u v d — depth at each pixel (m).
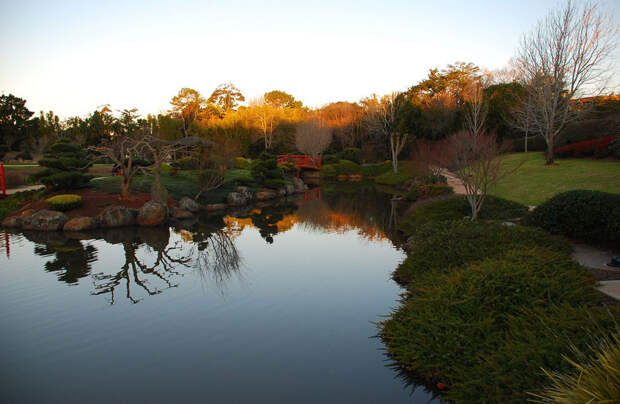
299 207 21.97
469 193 11.95
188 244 12.42
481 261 6.33
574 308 4.22
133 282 8.52
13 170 26.91
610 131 22.42
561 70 20.88
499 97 33.94
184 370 4.90
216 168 23.53
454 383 3.96
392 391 4.33
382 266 9.70
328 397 4.25
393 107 43.53
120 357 5.26
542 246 6.86
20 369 4.98
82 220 14.80
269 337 5.81
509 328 4.32
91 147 17.88
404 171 38.12
